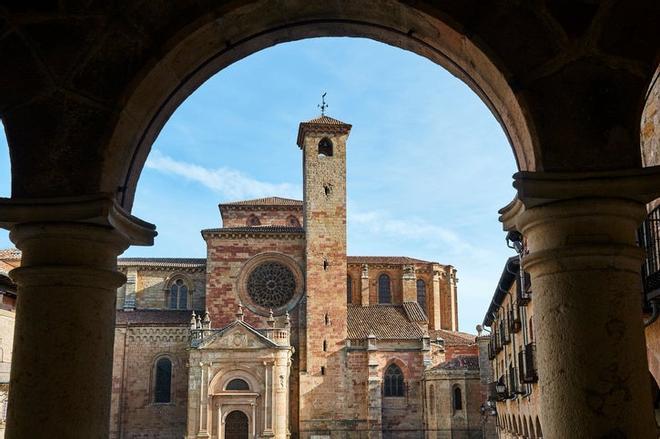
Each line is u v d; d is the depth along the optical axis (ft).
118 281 27.20
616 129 25.00
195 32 27.14
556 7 25.63
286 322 257.96
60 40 27.17
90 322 25.88
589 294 23.67
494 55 25.63
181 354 263.49
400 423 274.16
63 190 26.37
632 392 23.13
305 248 280.92
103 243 26.48
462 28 25.94
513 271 116.57
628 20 25.34
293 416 266.16
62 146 26.61
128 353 262.88
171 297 292.20
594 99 25.20
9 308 100.27
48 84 27.02
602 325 23.45
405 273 325.62
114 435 254.88
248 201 339.36
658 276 48.65
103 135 26.61
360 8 29.45
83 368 25.44
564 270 24.08
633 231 24.84
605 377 23.11
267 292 277.23
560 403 23.44
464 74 30.35
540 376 24.48
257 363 246.47
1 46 27.17
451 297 352.90
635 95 25.18
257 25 29.73
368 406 266.77
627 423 22.85
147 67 26.86
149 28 27.09
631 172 23.89
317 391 267.59
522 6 25.77
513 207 27.12
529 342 108.37
